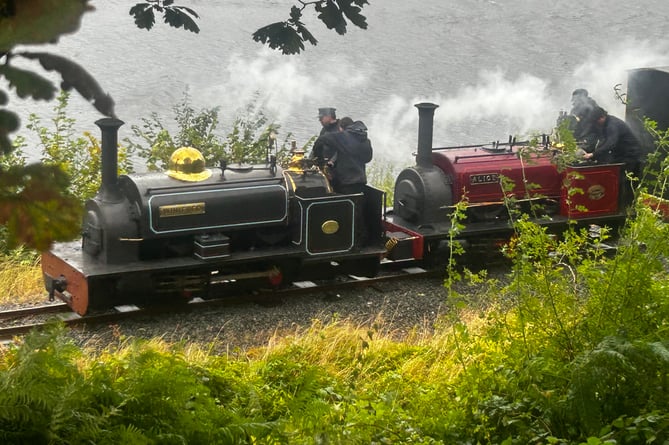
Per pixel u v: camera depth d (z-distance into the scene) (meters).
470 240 12.30
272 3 40.44
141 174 10.47
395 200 12.63
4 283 10.76
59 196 1.24
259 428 3.64
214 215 10.49
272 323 9.94
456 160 12.21
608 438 4.34
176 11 2.94
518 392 5.00
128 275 9.97
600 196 12.98
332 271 11.60
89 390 3.37
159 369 3.90
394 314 10.21
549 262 5.51
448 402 5.30
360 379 7.43
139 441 3.04
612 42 38.66
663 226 5.22
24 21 1.14
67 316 9.97
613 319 5.12
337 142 11.60
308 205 11.02
